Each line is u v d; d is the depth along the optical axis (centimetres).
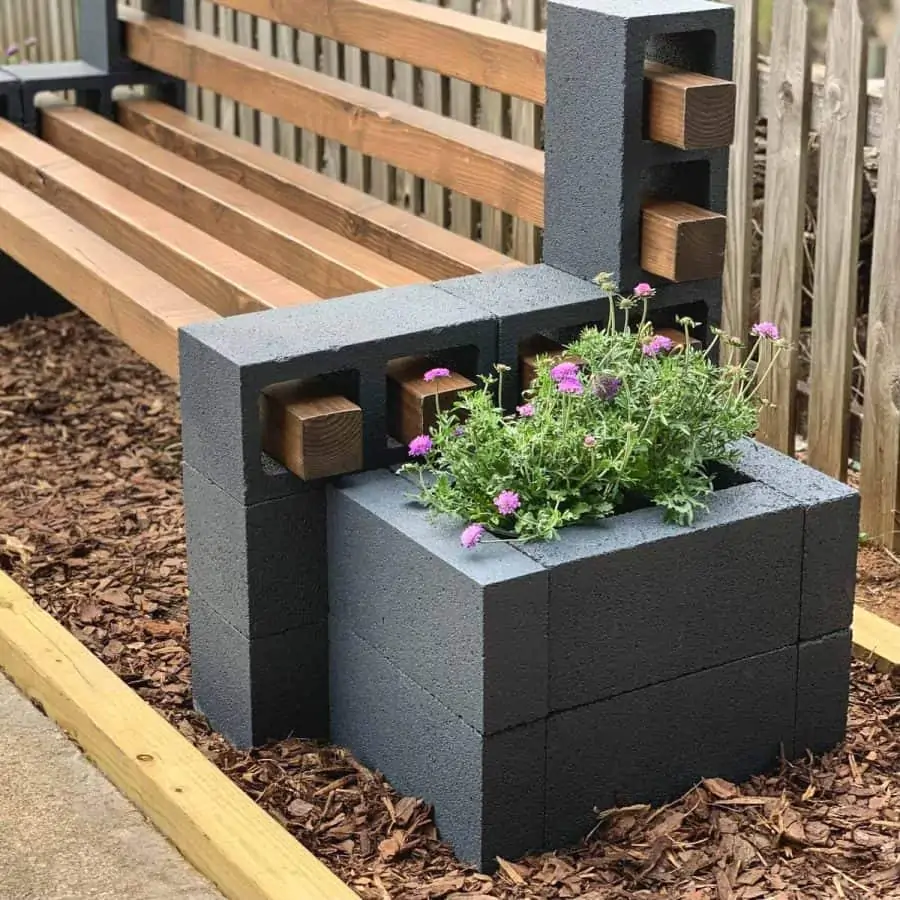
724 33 276
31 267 382
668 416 254
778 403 360
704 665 256
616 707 251
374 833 256
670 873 247
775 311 356
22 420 409
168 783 259
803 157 342
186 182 392
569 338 285
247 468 258
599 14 273
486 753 242
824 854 250
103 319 349
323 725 279
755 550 254
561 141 287
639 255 283
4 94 446
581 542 244
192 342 262
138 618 320
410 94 436
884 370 334
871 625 303
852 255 335
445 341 269
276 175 386
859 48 323
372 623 260
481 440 256
